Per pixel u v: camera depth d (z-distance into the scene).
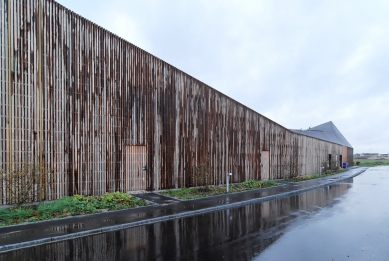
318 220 9.84
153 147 14.70
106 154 12.88
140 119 14.23
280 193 15.94
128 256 6.18
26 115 10.52
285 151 25.28
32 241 6.81
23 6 10.57
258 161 21.80
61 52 11.57
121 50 13.65
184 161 16.16
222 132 18.75
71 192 11.63
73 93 11.89
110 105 13.11
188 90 16.66
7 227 7.90
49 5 11.27
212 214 10.72
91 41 12.57
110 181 12.95
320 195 16.33
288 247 6.91
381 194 16.73
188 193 14.61
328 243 7.25
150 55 14.84
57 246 6.79
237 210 11.57
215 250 6.63
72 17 11.97
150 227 8.66
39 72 10.91
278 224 9.22
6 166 9.95
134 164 13.91
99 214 9.74
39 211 9.12
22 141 10.37
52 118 11.21
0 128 9.86
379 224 9.30
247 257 6.20
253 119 21.48
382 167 53.44
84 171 12.10
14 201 9.92
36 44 10.86
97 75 12.71
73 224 8.39
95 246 6.83
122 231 8.16
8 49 10.16
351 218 10.19
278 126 24.36
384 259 6.16
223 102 18.98
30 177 10.15
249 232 8.22
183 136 16.20
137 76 14.22
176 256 6.22
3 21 10.07
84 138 12.17
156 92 15.01
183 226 8.84
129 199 11.86
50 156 11.09
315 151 32.12
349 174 33.00
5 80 10.04
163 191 14.70
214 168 17.98
